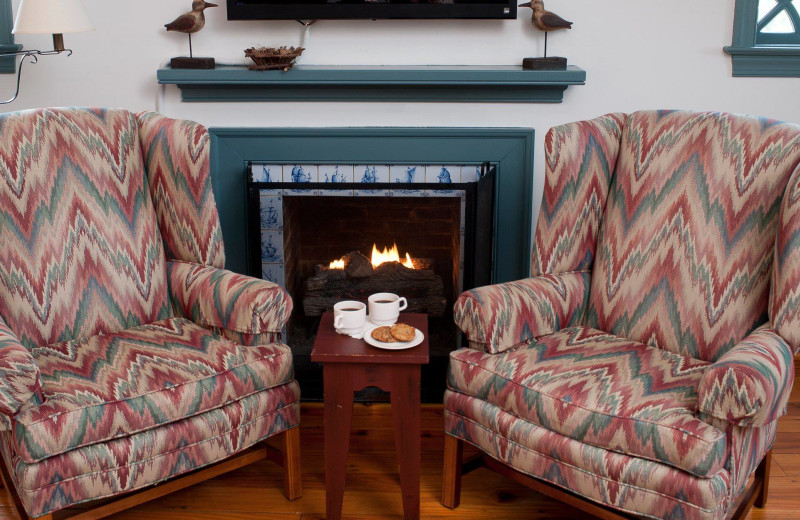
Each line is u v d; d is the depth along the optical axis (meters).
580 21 2.56
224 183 2.68
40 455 1.64
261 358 1.96
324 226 2.88
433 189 2.58
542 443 1.77
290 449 2.06
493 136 2.62
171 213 2.19
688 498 1.59
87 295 2.05
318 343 1.90
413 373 1.86
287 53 2.46
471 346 1.97
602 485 1.69
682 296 1.96
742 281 1.88
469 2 2.49
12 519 1.96
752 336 1.75
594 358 1.91
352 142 2.63
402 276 2.80
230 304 2.01
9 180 1.97
